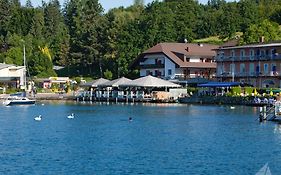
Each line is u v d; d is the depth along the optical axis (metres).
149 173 46.72
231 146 61.47
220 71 159.38
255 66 149.25
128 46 194.75
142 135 71.94
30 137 70.25
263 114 90.19
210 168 48.81
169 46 176.38
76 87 187.38
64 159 53.22
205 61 173.88
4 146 61.72
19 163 51.09
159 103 145.62
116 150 58.75
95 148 60.19
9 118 100.94
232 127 80.88
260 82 147.25
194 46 178.50
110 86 152.50
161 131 76.56
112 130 78.50
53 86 197.38
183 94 149.25
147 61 180.12
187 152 57.28
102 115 106.12
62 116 104.81
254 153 56.78
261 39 169.50
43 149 59.47
